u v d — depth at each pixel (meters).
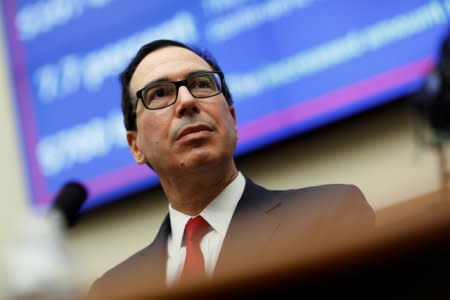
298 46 2.47
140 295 0.35
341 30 2.39
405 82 2.24
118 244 2.74
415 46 2.24
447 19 2.20
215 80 1.46
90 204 2.82
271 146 2.46
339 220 1.09
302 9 2.48
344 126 2.33
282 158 2.43
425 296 0.33
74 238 2.82
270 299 0.33
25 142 3.05
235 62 2.59
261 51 2.54
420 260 0.32
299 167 2.40
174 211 1.41
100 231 2.79
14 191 3.07
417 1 2.26
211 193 1.39
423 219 0.32
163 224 1.41
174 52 1.50
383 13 2.31
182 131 1.38
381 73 2.29
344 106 2.34
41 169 3.00
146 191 2.72
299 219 1.10
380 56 2.30
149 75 1.47
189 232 1.32
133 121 1.54
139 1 2.87
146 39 2.83
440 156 0.78
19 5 3.18
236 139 1.45
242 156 2.50
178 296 0.34
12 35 3.18
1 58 3.21
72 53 3.01
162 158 1.40
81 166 2.89
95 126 2.89
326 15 2.43
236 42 2.60
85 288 0.48
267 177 2.45
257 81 2.53
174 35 2.76
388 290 0.33
